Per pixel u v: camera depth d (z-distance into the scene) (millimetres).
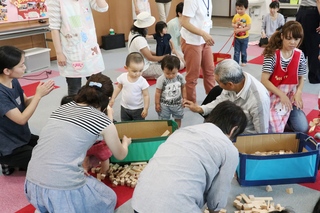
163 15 6977
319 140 2420
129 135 2332
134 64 2420
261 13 7281
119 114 3100
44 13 5152
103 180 2082
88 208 1617
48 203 1506
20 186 2055
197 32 2629
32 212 1803
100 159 1999
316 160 1897
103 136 1612
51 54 5617
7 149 2033
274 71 2311
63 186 1510
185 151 1293
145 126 2326
